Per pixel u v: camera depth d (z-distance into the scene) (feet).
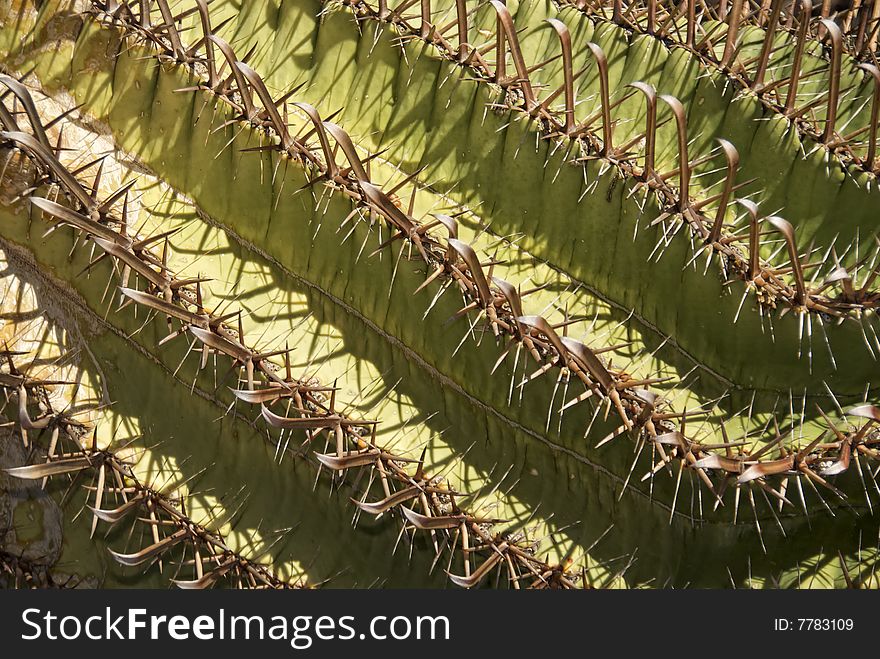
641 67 4.27
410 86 4.27
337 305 4.29
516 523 4.22
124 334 4.30
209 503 4.27
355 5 4.27
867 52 4.26
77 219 4.11
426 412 4.26
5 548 4.33
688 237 4.16
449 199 4.27
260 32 4.32
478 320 4.17
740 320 4.18
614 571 4.24
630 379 4.13
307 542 4.28
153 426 4.30
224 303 4.26
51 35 4.28
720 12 4.37
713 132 4.25
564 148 4.19
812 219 4.21
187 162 4.28
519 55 4.14
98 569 4.32
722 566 4.25
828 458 4.06
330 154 4.15
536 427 4.24
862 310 4.14
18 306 4.29
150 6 4.26
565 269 4.26
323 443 4.23
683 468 4.15
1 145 4.21
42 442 4.29
